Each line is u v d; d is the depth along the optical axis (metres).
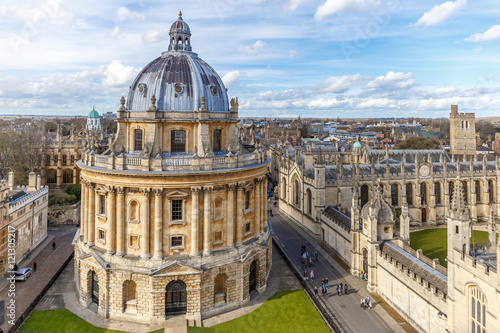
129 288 56.06
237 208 60.03
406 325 53.94
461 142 176.88
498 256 36.81
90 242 59.44
